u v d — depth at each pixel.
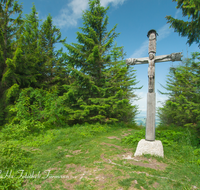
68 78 16.27
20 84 11.78
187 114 11.34
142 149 4.71
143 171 3.54
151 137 4.88
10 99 10.92
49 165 4.07
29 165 4.02
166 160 4.29
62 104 10.94
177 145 5.50
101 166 3.81
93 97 11.70
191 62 12.98
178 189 2.77
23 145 6.04
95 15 12.21
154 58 5.19
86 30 12.07
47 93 10.66
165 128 11.62
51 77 16.00
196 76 11.92
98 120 11.59
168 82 15.62
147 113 5.02
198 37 7.43
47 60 15.87
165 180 3.10
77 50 10.98
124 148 5.59
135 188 2.82
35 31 17.11
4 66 11.62
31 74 13.22
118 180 3.12
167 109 13.45
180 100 11.98
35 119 8.80
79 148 5.59
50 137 7.10
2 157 3.71
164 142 5.92
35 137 7.14
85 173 3.52
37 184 3.11
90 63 11.23
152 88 5.03
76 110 10.35
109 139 7.05
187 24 7.31
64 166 3.96
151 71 5.10
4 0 12.76
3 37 11.63
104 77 12.41
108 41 11.47
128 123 13.26
